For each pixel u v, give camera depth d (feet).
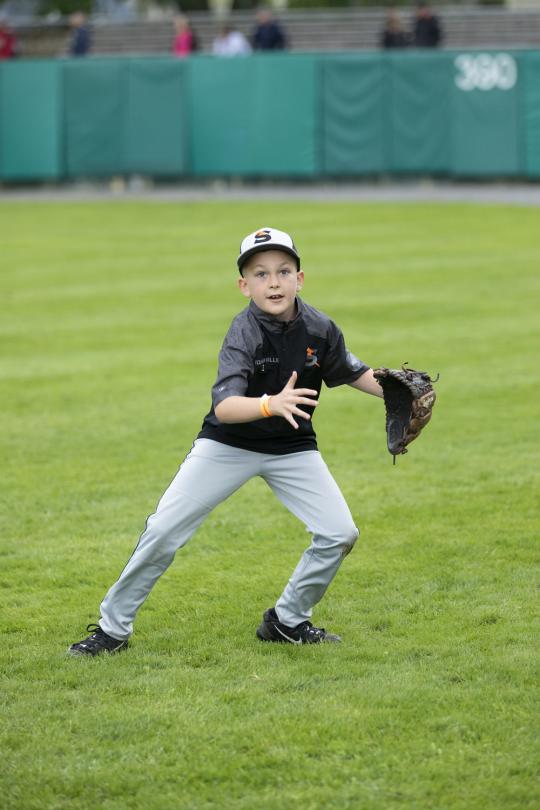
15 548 63.10
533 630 50.67
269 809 36.86
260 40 252.42
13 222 208.74
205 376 101.35
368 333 115.44
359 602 54.60
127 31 320.70
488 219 194.80
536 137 224.94
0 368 105.70
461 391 94.58
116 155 248.93
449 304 129.39
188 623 52.47
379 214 204.23
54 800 37.63
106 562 60.90
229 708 43.50
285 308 45.27
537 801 37.09
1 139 252.21
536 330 116.26
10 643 50.72
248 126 241.14
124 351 111.34
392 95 231.91
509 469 75.15
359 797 37.37
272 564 60.13
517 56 222.69
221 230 191.52
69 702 44.42
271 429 46.73
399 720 42.19
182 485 47.16
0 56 268.62
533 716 42.34
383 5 439.22
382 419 88.74
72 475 75.61
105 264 161.79
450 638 49.98
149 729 41.98
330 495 47.37
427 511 67.56
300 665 47.29
